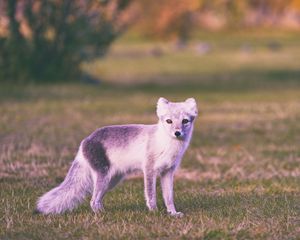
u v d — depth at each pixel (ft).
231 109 124.67
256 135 92.63
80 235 40.98
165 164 45.24
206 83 185.16
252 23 525.75
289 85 180.24
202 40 446.60
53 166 66.39
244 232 41.37
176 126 43.78
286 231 42.04
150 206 45.91
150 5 416.67
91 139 45.32
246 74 215.92
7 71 163.32
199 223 43.88
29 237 40.65
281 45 393.70
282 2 520.42
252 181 62.18
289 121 107.55
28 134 87.15
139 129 45.75
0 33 163.02
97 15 169.89
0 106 118.52
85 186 45.32
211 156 76.18
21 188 56.75
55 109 116.67
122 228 42.29
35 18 163.22
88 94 145.48
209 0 290.15
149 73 218.38
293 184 60.18
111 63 258.16
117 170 45.57
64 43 167.32
